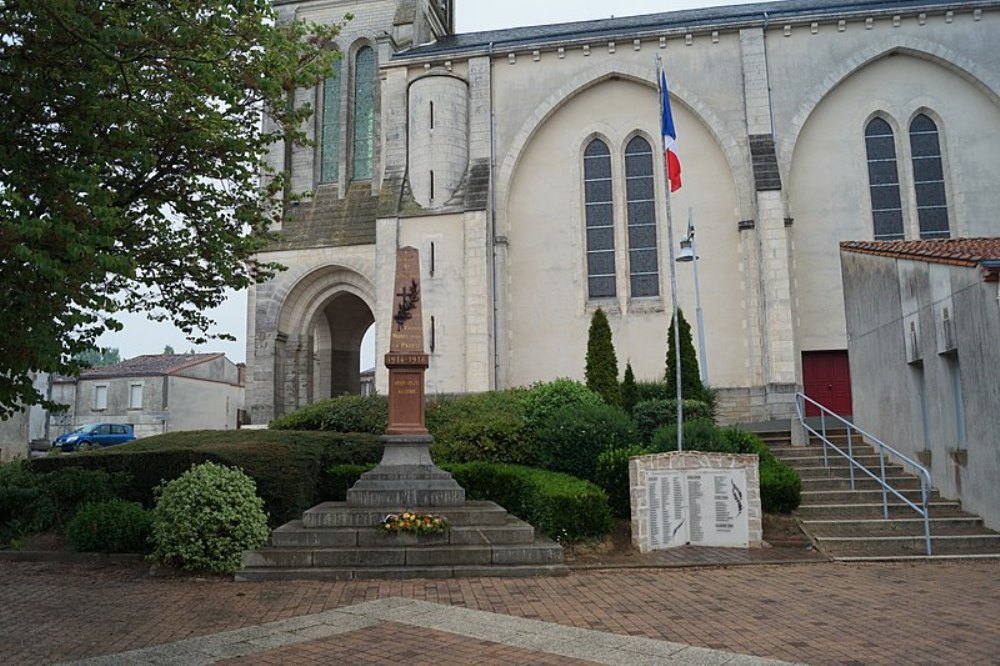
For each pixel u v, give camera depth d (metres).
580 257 24.08
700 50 24.00
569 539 11.06
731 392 22.47
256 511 10.42
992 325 11.29
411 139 24.48
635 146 24.61
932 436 13.35
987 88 22.91
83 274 7.55
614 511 12.45
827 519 12.20
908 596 8.24
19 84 8.34
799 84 23.45
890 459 14.84
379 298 23.53
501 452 14.55
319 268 26.22
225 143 11.36
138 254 11.30
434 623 7.18
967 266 11.86
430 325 23.05
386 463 11.87
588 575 9.72
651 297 23.83
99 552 11.18
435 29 31.78
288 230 27.20
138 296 12.12
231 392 49.66
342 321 30.06
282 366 26.31
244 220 12.70
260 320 26.25
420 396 12.27
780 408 21.05
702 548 11.29
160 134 10.53
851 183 23.31
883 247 15.40
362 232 26.55
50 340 7.21
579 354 23.61
